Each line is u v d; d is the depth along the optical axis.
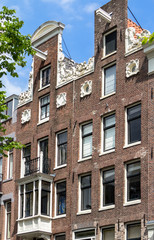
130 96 26.16
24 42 22.92
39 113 33.31
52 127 31.41
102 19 29.62
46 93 32.84
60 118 30.97
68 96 30.78
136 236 23.94
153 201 23.23
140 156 24.59
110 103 27.38
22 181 31.39
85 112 29.05
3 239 33.59
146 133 24.66
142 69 25.86
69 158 29.36
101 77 28.58
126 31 27.61
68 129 30.05
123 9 28.25
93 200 26.80
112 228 25.48
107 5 29.58
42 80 33.97
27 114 34.34
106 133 27.52
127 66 26.73
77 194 28.06
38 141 32.59
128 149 25.42
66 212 28.41
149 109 24.75
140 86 25.70
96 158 27.34
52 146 30.95
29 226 29.56
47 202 29.72
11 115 36.69
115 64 28.05
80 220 27.25
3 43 22.34
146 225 23.09
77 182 28.28
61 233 28.52
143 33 26.50
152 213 23.08
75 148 29.12
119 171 25.62
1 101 23.42
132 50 26.80
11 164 35.47
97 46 29.48
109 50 28.80
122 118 26.30
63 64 32.22
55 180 29.91
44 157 31.67
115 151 26.20
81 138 29.16
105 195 26.47
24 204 30.73
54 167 30.36
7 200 34.16
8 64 22.73
